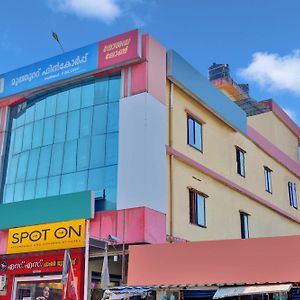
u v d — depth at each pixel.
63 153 19.52
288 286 12.42
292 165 33.91
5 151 21.50
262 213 27.77
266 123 32.09
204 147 22.34
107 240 16.28
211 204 22.14
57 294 17.45
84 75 19.64
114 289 14.16
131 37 18.70
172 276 14.35
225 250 14.02
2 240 18.33
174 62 20.06
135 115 17.98
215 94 23.55
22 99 21.67
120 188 17.36
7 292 18.50
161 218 17.25
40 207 17.97
